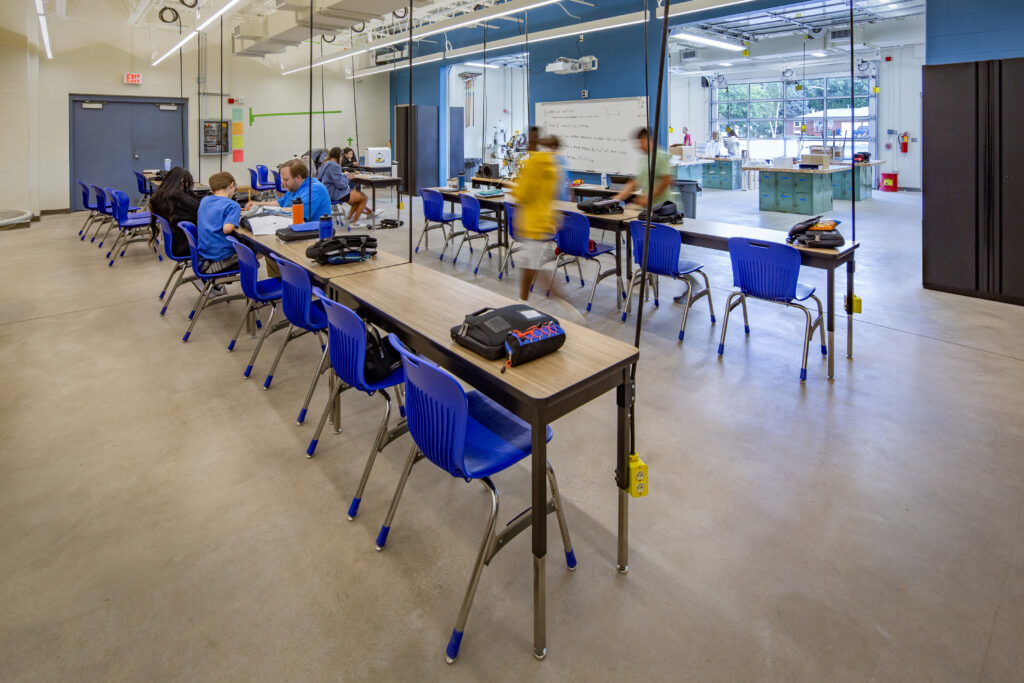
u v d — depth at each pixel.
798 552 2.13
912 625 1.81
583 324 4.58
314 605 1.92
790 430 2.97
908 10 10.36
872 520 2.29
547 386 1.72
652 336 4.33
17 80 9.70
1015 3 5.79
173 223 4.84
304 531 2.28
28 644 1.77
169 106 11.97
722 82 16.38
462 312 2.45
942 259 5.23
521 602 1.93
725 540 2.20
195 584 2.01
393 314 2.42
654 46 9.38
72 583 2.01
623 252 7.18
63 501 2.44
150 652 1.74
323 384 3.61
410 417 1.92
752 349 4.05
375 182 9.22
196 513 2.38
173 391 3.49
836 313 4.80
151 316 4.88
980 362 3.73
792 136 15.74
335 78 14.24
